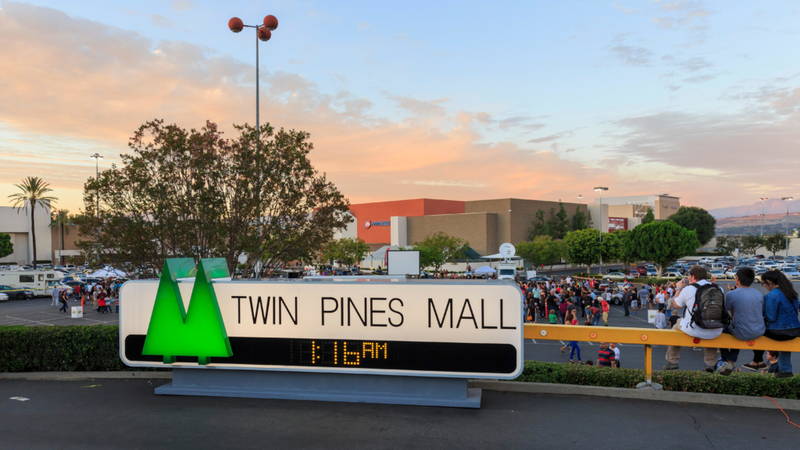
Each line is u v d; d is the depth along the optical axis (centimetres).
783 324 640
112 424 614
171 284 719
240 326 718
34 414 655
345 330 688
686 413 637
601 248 6169
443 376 660
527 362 820
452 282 673
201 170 1152
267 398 709
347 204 1319
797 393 659
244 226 1202
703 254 10506
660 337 687
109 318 2892
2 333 868
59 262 9038
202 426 604
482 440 552
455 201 8075
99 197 1144
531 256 6262
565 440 551
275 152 1224
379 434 572
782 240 9188
